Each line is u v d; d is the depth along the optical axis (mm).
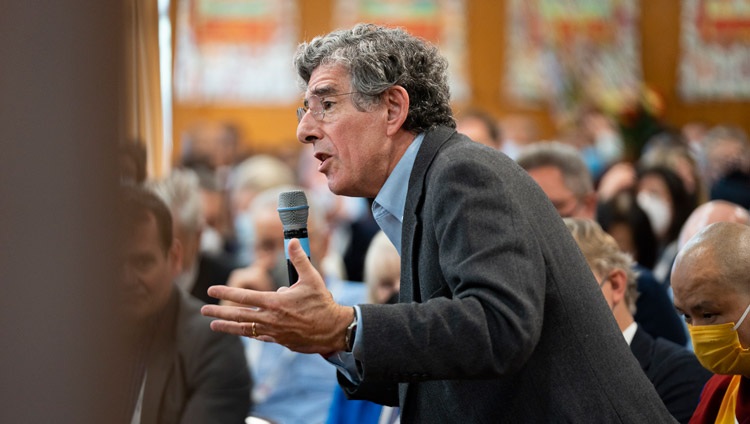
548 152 5047
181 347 3229
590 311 2465
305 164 12391
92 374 990
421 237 2490
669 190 7246
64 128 975
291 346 2201
